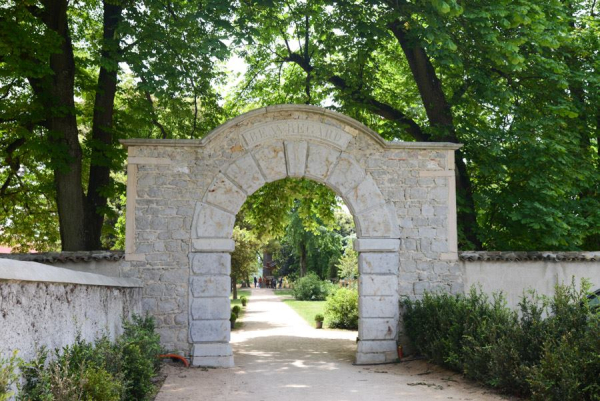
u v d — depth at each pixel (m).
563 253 12.57
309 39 18.20
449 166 12.59
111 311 8.35
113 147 14.70
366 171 12.34
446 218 12.47
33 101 13.61
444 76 17.33
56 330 5.70
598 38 15.84
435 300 11.34
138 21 13.28
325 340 16.34
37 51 12.12
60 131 13.57
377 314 12.02
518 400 7.91
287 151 12.10
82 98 17.78
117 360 6.59
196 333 11.55
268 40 17.97
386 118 17.38
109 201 24.67
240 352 13.85
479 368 8.94
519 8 12.82
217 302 11.67
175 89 13.87
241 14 14.59
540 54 15.01
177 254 11.76
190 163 11.97
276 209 18.52
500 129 15.34
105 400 5.26
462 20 13.78
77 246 13.45
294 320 23.19
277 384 9.41
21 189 17.61
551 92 15.26
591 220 14.88
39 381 4.75
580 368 6.93
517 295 12.45
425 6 13.31
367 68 16.86
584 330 7.59
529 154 14.40
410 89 19.17
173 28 13.98
